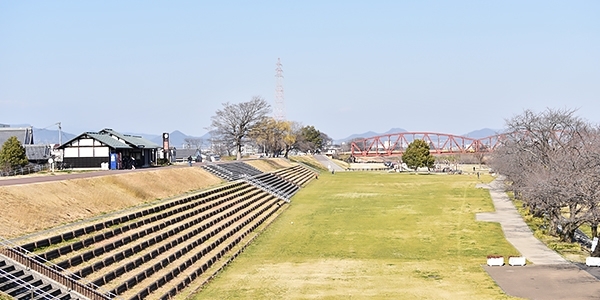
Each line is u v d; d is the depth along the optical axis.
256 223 52.72
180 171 66.31
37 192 36.00
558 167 40.78
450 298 28.14
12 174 64.44
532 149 52.97
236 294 29.66
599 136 47.50
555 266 34.91
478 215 59.69
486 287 30.09
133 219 37.03
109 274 26.86
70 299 23.80
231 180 73.88
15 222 29.91
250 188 71.44
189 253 36.03
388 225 53.22
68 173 58.84
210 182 67.75
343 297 28.77
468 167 182.50
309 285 31.42
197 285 31.09
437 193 84.62
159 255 33.09
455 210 64.00
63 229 30.11
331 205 69.88
